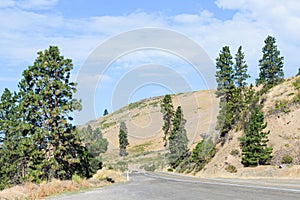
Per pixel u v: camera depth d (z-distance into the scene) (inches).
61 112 1251.8
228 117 2325.3
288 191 679.7
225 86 2417.6
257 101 2274.9
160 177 1606.8
